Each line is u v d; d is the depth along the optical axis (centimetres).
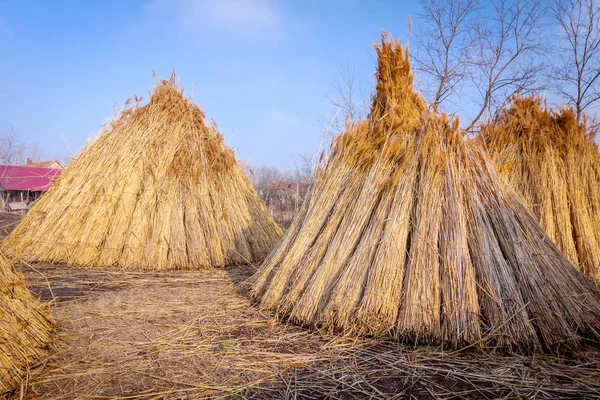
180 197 753
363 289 392
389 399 274
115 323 405
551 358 332
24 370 290
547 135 649
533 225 420
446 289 369
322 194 489
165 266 688
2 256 344
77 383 284
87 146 830
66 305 457
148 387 283
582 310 360
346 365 324
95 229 707
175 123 828
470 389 287
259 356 340
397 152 454
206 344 363
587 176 632
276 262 497
